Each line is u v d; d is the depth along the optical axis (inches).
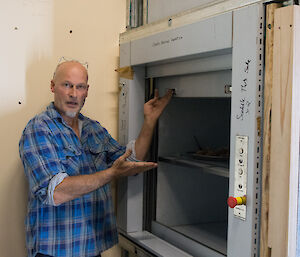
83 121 64.3
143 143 65.2
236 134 45.4
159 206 69.9
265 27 42.1
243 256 44.4
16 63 65.6
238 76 44.7
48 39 67.9
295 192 39.3
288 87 38.6
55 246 56.0
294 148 38.8
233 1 45.8
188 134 71.7
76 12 70.1
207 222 73.9
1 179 65.2
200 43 50.6
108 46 73.4
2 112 64.9
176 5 59.1
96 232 60.5
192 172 72.6
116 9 73.5
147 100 70.7
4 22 64.4
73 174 57.3
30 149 54.5
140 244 65.8
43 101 67.9
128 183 70.2
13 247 66.3
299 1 39.6
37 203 56.8
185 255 59.3
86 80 60.6
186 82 59.9
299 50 38.4
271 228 40.9
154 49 60.7
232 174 46.2
